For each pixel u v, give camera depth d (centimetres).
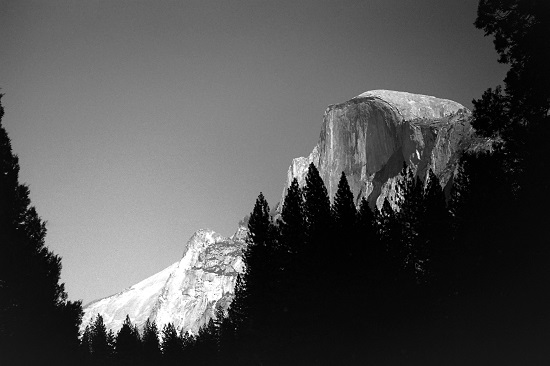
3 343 7325
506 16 6044
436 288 7619
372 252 7994
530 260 5944
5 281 7406
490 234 6519
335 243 8031
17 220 7694
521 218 5988
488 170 6644
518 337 5919
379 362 7481
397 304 7712
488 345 6238
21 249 7525
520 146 6025
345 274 7869
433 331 7206
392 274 7950
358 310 7719
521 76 5888
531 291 5909
